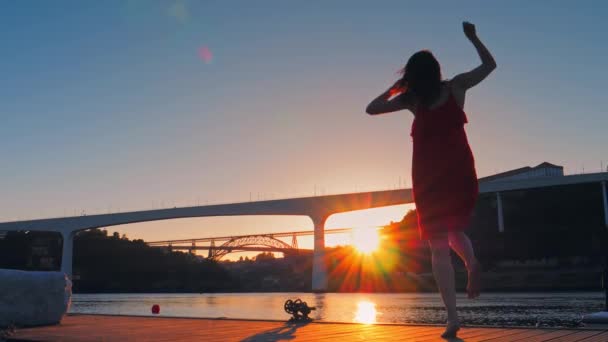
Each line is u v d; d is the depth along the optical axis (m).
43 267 165.12
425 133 4.07
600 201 101.31
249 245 166.12
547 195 106.94
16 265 161.88
